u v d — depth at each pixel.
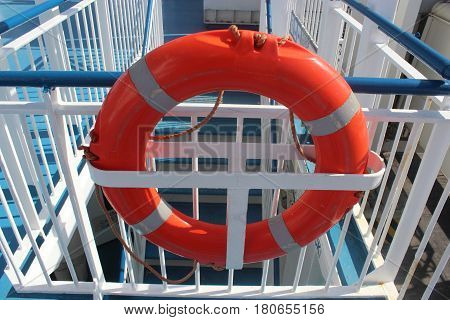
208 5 6.53
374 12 2.11
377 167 1.50
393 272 2.06
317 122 1.34
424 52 1.49
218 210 4.39
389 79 1.46
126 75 1.33
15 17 2.07
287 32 4.66
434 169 1.64
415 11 3.18
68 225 2.48
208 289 2.07
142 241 4.23
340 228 2.52
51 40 2.79
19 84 1.40
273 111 1.51
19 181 2.12
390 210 2.10
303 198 1.59
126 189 1.49
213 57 1.26
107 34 3.48
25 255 2.20
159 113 1.35
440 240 3.06
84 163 3.00
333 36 3.20
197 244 1.62
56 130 1.50
